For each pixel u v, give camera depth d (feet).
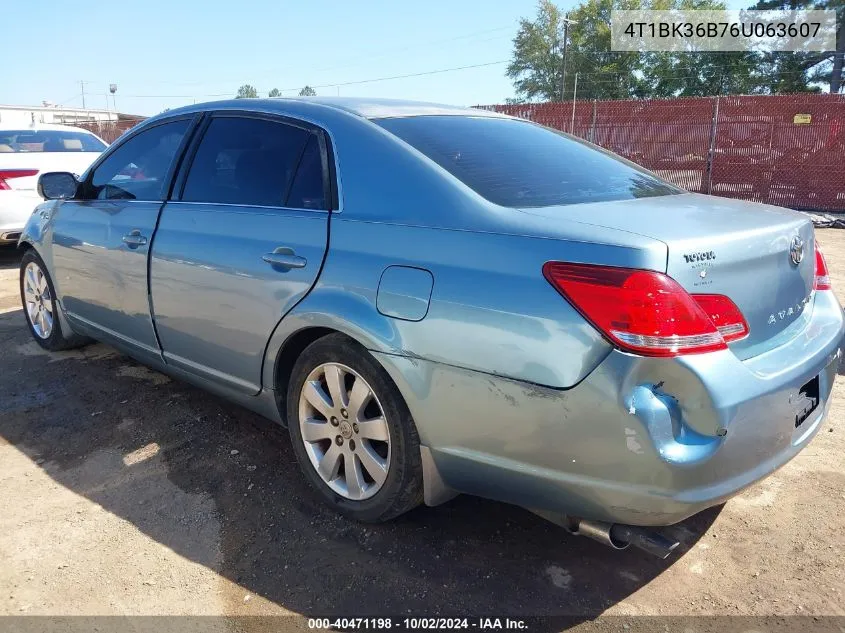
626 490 6.41
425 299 7.33
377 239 7.93
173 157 11.14
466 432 7.24
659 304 6.15
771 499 9.34
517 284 6.76
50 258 13.92
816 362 7.51
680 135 45.50
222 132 10.57
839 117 40.55
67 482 9.90
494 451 7.12
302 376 8.88
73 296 13.41
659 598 7.50
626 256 6.27
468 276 7.08
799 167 42.09
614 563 8.09
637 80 155.22
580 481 6.63
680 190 9.49
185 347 10.65
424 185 7.91
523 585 7.72
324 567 8.01
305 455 9.18
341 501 8.83
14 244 29.94
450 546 8.38
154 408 12.28
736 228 7.02
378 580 7.79
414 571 7.94
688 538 8.53
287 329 8.72
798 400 7.25
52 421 11.83
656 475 6.27
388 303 7.63
